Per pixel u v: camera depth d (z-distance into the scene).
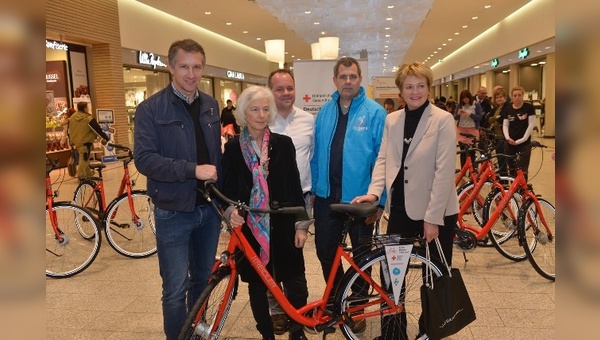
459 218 3.91
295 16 13.62
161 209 2.21
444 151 2.19
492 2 12.67
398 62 30.08
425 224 2.21
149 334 2.73
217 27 16.31
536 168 9.00
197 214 2.28
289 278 2.32
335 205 2.20
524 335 2.57
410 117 2.32
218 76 18.92
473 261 3.79
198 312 2.01
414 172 2.27
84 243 4.20
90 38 10.88
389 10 12.90
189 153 2.19
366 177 2.59
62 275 3.66
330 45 9.02
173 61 2.15
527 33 14.12
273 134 2.32
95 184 4.60
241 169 2.27
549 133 14.38
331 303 2.35
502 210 3.68
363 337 2.58
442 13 13.85
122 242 4.44
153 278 3.65
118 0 12.10
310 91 5.47
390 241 2.28
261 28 16.25
